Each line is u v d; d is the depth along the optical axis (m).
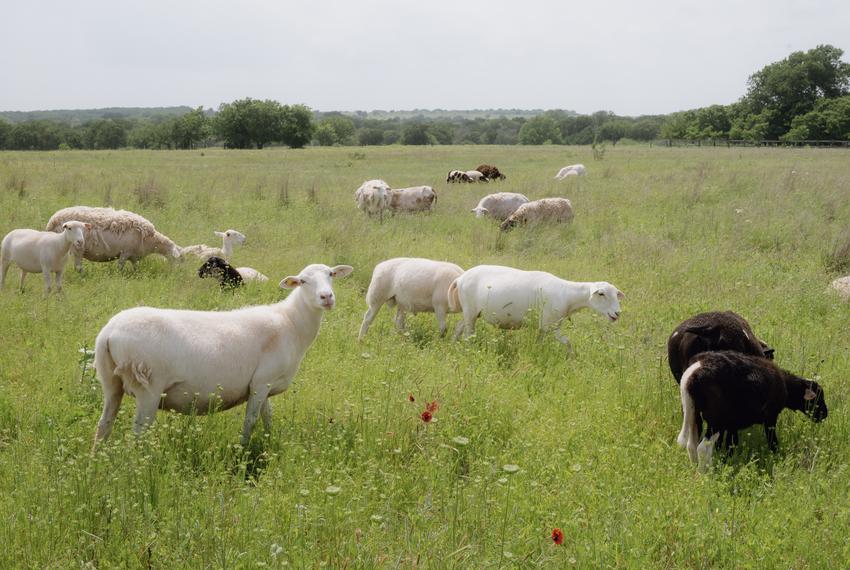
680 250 14.39
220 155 57.56
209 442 5.87
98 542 4.36
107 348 5.60
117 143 159.50
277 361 6.22
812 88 106.31
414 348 8.80
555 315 9.00
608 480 5.49
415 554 4.23
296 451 5.55
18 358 7.75
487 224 18.38
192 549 4.28
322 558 4.31
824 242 14.93
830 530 4.78
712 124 116.56
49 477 4.91
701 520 4.85
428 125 188.12
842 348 8.69
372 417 6.27
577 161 45.78
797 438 6.50
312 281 6.40
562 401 7.25
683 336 7.06
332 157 53.62
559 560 4.33
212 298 10.59
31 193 20.48
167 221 17.23
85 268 12.82
